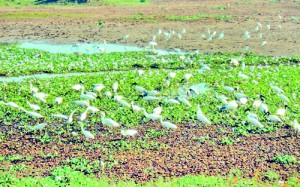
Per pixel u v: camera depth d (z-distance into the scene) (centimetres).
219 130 2641
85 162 2262
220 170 2202
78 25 5872
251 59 4175
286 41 5019
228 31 5500
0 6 7238
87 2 7600
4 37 5222
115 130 2636
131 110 2886
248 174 2166
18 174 2161
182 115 2816
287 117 2777
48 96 3098
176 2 7850
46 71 3759
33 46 4828
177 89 3291
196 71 3744
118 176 2144
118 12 6775
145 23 5962
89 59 4050
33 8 7131
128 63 3956
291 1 7769
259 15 6556
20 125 2706
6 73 3678
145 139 2527
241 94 2911
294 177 2145
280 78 3522
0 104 2962
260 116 2805
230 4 7544
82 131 2411
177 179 2103
